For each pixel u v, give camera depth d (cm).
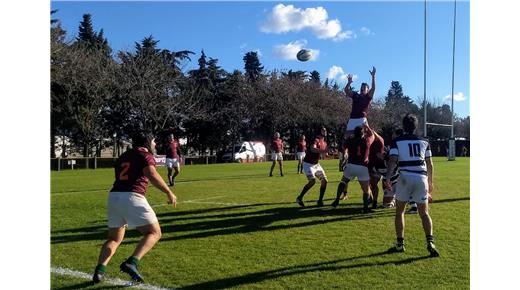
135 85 4425
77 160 3625
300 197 1145
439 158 5009
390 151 707
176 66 5238
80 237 817
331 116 6275
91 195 1466
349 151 1059
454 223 909
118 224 577
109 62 4412
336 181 1897
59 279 573
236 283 558
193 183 1872
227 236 812
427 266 622
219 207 1148
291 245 743
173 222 945
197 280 570
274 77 6047
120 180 571
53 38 3881
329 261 649
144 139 589
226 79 5834
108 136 4631
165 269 616
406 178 687
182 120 5009
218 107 5666
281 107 5778
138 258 545
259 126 5844
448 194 1379
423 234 816
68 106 3994
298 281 564
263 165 3688
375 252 696
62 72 3947
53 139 4259
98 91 4203
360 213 1041
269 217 995
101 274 555
